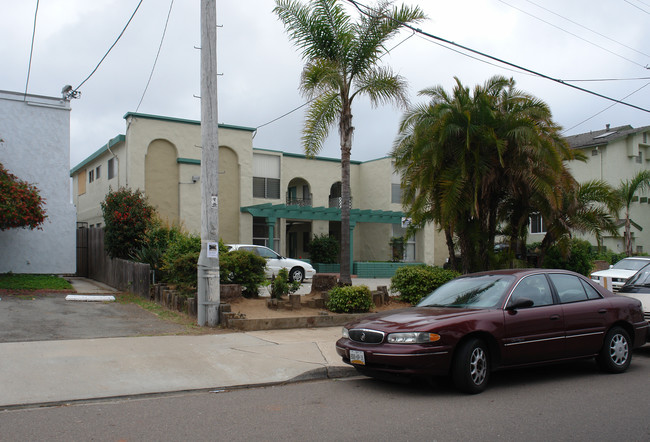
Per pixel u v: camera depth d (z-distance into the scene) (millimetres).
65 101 18172
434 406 6340
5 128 17234
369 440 5145
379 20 13914
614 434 5348
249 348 8992
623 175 35031
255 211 25641
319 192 30891
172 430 5387
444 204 13242
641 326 8602
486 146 13562
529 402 6516
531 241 34094
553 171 13516
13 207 14141
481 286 7961
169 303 12672
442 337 6676
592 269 20234
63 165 18094
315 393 6973
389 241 30719
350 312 12445
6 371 7047
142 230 16719
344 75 14289
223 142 25625
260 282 13219
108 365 7602
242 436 5227
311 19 14047
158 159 23859
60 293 14586
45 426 5426
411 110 14219
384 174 30984
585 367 8695
